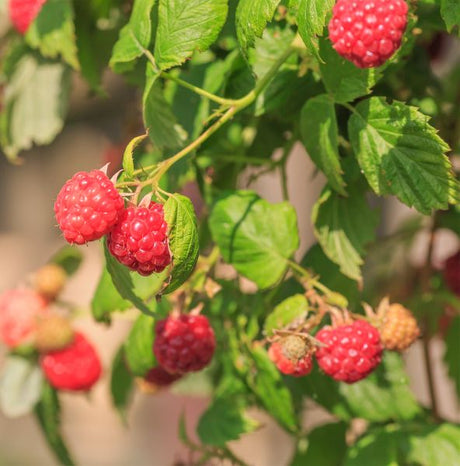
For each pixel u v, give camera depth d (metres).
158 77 0.64
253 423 0.72
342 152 0.68
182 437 0.75
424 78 0.71
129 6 0.76
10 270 2.46
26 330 0.82
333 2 0.61
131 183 0.61
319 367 0.68
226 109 0.66
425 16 0.66
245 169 0.76
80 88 1.89
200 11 0.63
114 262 0.63
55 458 0.85
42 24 0.74
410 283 0.81
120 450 2.15
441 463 0.70
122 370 0.79
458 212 0.75
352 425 0.77
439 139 0.62
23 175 2.53
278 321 0.66
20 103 0.79
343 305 0.66
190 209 0.61
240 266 0.68
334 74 0.64
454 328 0.78
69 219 0.60
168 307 0.70
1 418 2.26
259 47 0.67
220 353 0.74
